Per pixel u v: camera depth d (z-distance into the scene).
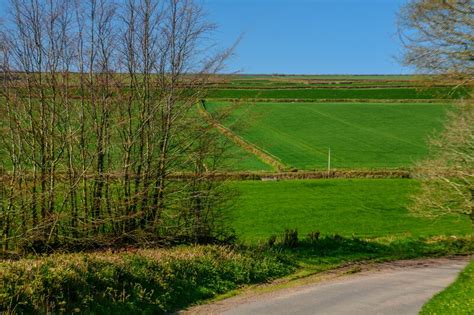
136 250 24.05
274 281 23.58
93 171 26.11
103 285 17.30
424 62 24.45
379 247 32.62
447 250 33.06
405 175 54.03
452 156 34.81
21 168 24.62
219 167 27.56
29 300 14.90
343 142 68.56
